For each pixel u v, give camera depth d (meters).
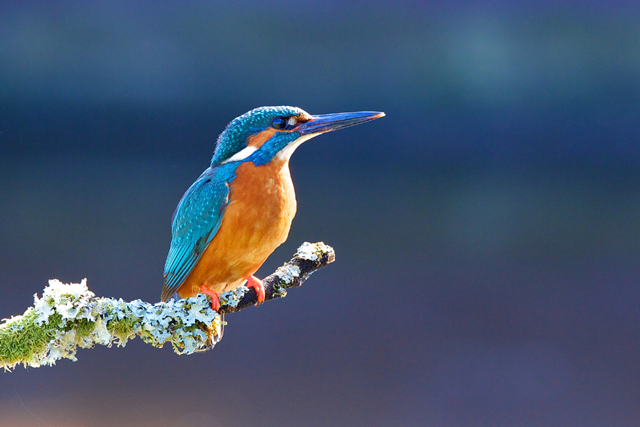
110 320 4.45
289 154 4.53
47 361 4.45
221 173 4.52
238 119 4.53
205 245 4.52
